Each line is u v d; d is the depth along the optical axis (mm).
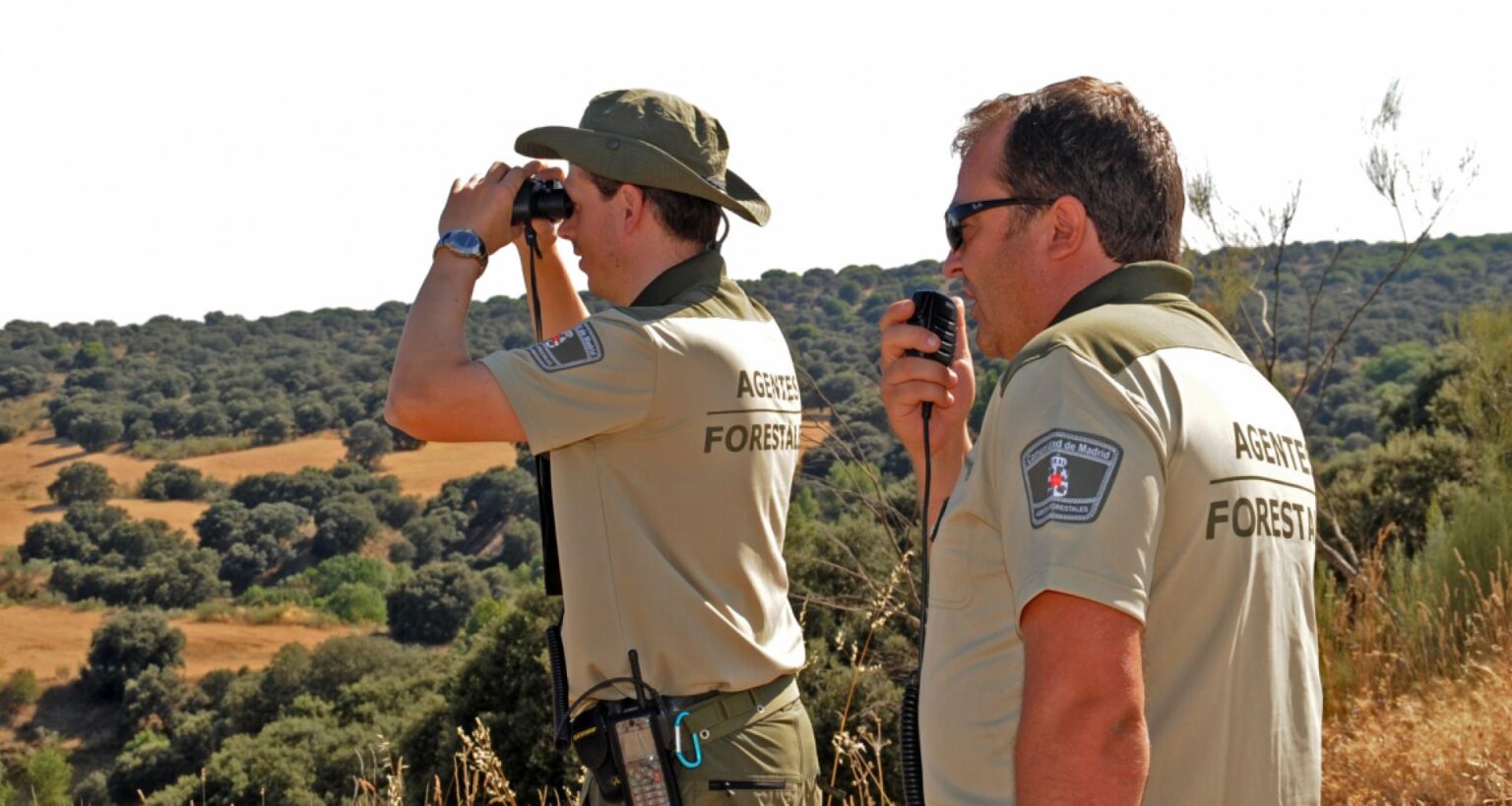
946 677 1427
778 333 2492
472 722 14023
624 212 2355
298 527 103688
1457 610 4965
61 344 172875
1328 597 5156
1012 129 1467
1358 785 3654
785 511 2385
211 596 91375
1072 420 1258
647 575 2186
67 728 62062
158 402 143875
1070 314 1417
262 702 47188
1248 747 1294
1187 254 6789
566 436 2162
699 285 2359
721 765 2176
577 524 2225
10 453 131750
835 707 6520
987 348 1557
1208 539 1268
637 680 2174
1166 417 1270
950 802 1411
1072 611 1200
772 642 2285
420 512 107500
